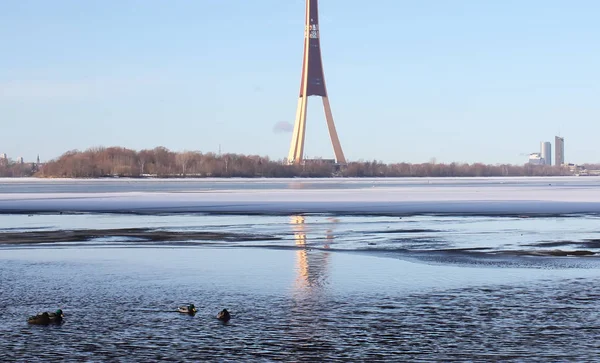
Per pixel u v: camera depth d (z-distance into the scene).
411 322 19.56
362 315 20.34
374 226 46.94
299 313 20.64
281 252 33.28
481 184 166.25
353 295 22.97
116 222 50.97
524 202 77.25
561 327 18.95
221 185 150.12
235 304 21.84
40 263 30.02
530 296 22.66
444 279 25.66
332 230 44.06
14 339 18.16
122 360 16.56
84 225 48.31
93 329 19.06
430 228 45.38
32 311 21.03
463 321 19.62
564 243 36.41
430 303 21.77
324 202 77.50
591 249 33.84
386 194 99.31
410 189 123.75
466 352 16.97
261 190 116.81
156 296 23.09
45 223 50.09
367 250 33.75
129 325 19.45
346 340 17.97
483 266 28.62
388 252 33.00
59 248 35.19
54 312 20.02
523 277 26.05
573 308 20.98
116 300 22.48
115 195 96.31
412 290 23.72
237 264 29.47
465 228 45.31
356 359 16.56
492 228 45.31
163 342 17.89
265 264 29.44
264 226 47.25
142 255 32.50
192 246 35.81
